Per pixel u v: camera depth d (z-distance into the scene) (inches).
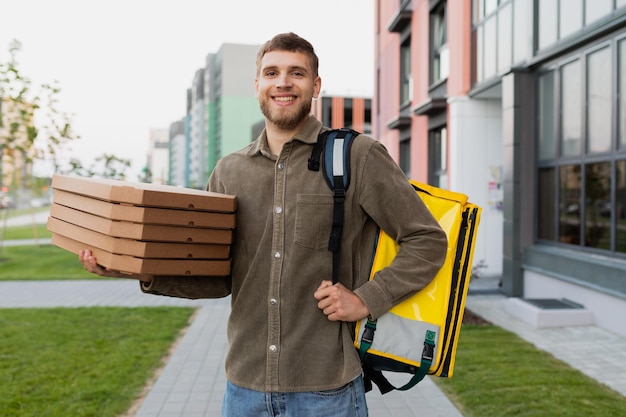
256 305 66.0
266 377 64.3
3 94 524.7
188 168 5590.6
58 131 613.3
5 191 800.3
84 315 284.0
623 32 240.7
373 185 64.5
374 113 765.3
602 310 248.8
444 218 68.9
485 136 406.0
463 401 158.4
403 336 64.9
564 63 291.3
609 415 143.3
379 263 66.7
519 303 271.3
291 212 64.9
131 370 189.0
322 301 62.6
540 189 321.4
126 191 60.2
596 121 265.9
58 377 179.8
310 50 68.3
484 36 382.3
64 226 73.4
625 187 243.8
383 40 698.2
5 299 340.2
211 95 4407.0
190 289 68.0
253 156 70.2
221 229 65.6
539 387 166.1
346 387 65.2
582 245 279.1
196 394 170.4
